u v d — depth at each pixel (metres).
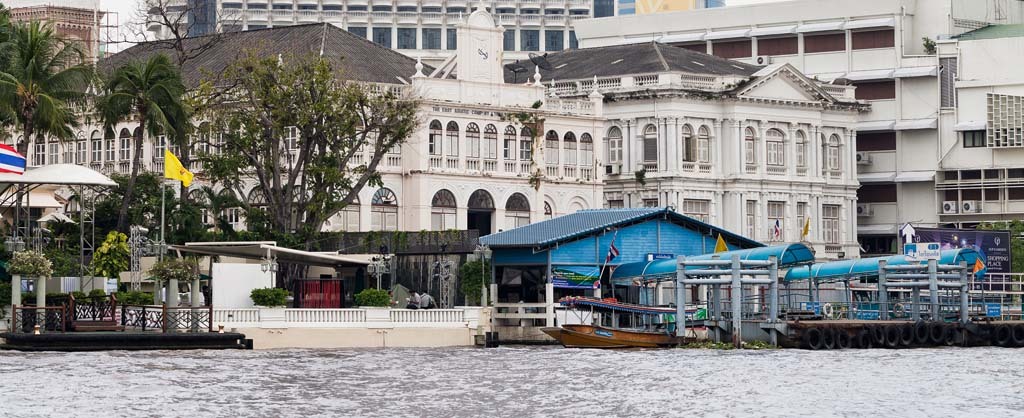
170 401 57.09
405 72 112.75
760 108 124.50
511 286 92.81
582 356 76.88
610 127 123.00
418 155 107.19
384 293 83.62
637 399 59.78
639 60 125.50
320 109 94.31
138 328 76.62
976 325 88.38
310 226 94.94
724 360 75.06
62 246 98.62
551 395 60.72
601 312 87.88
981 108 137.00
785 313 87.94
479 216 110.94
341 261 87.19
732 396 60.66
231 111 96.25
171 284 78.94
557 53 134.62
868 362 74.56
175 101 95.88
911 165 138.88
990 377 67.56
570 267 91.69
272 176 97.88
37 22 93.31
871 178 139.62
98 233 99.75
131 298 82.00
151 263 89.12
